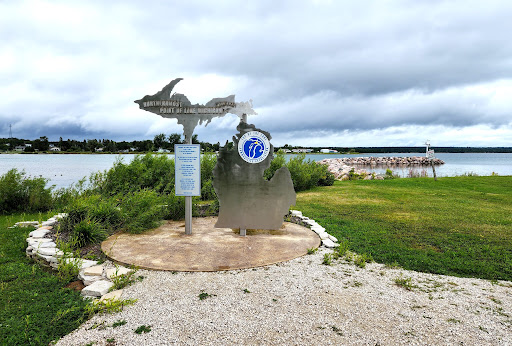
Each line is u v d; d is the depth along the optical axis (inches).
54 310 140.6
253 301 147.5
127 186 360.5
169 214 314.5
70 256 196.4
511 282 177.2
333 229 284.8
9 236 258.1
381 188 592.1
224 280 171.2
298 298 150.7
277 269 188.5
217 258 203.5
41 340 119.7
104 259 204.7
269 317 133.7
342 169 1074.7
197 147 255.8
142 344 115.8
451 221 315.3
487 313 140.7
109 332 123.5
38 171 916.6
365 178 888.9
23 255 214.4
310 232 268.5
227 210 257.0
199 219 316.5
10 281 171.9
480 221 315.0
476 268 195.0
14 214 369.4
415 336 122.3
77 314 137.5
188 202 259.4
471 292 162.7
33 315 135.9
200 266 189.8
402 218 330.0
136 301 146.7
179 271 184.1
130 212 269.4
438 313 139.7
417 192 533.6
